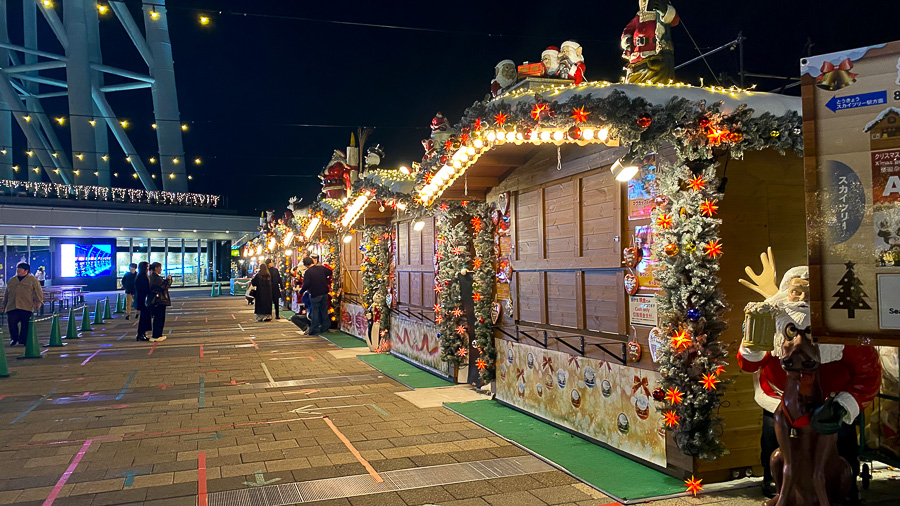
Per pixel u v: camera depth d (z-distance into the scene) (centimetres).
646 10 516
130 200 4347
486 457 533
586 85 495
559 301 622
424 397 785
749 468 464
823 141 298
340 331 1578
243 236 4753
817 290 298
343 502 434
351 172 1277
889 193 286
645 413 497
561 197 613
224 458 540
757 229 469
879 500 429
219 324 1834
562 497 437
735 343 461
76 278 3944
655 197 476
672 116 437
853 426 411
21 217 3659
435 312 916
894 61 287
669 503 422
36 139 5297
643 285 495
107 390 849
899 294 283
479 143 545
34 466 522
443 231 858
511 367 720
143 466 520
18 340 1382
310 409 725
